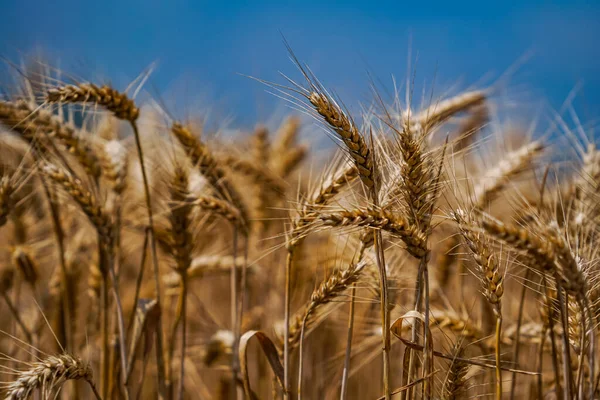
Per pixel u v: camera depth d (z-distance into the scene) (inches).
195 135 55.2
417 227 45.0
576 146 53.3
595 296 45.9
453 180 46.1
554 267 43.8
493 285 44.4
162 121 55.1
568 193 52.7
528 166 54.6
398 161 46.4
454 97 57.2
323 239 57.7
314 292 47.9
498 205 55.1
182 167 53.3
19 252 57.1
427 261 44.9
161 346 51.9
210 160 54.8
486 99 58.4
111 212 55.1
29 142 53.7
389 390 45.3
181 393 52.6
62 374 46.3
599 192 50.1
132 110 51.5
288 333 50.3
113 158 54.8
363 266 47.4
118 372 53.9
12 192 52.7
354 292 49.9
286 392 49.0
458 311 54.1
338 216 44.2
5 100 52.9
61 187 51.8
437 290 55.1
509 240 43.3
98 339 58.8
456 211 45.1
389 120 46.1
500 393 44.7
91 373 47.5
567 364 44.6
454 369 46.3
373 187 44.8
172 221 52.4
